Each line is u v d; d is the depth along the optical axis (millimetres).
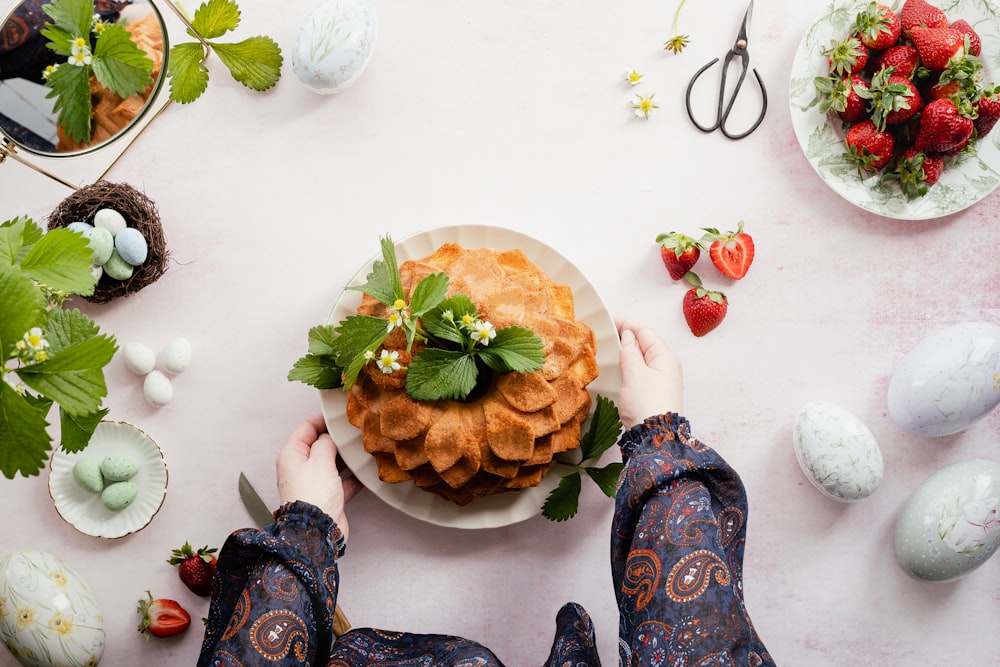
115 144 1107
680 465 873
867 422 1120
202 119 1114
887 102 1028
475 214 1119
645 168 1114
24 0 925
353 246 1121
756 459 1121
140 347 1100
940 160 1066
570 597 1124
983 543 1049
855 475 1060
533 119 1114
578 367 1009
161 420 1121
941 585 1120
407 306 957
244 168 1117
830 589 1126
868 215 1111
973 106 1041
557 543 1123
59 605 1062
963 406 1042
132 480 1109
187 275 1118
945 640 1122
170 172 1116
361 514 1126
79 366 649
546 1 1109
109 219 1046
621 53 1110
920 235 1111
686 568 825
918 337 1116
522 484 1021
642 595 834
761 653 858
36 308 627
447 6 1111
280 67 1104
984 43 1060
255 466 1120
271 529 928
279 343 1120
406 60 1114
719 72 1108
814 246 1114
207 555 1111
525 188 1117
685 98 1108
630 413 986
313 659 900
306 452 1044
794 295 1117
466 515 1070
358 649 983
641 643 817
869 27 1040
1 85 933
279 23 1111
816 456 1065
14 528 1124
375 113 1117
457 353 932
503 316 965
